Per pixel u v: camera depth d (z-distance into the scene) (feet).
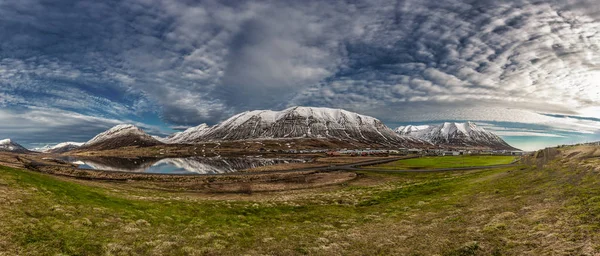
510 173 201.46
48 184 122.83
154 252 77.30
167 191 246.68
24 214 85.15
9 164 363.76
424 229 92.38
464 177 246.47
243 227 113.29
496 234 73.10
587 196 84.69
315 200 183.11
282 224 122.01
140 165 629.10
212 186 290.97
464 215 102.68
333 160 653.30
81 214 97.91
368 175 368.27
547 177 138.82
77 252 70.08
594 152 170.30
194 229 104.47
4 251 63.87
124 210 114.42
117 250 74.79
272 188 277.44
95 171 393.70
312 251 80.74
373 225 110.11
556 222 70.18
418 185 228.22
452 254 66.28
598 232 57.47
